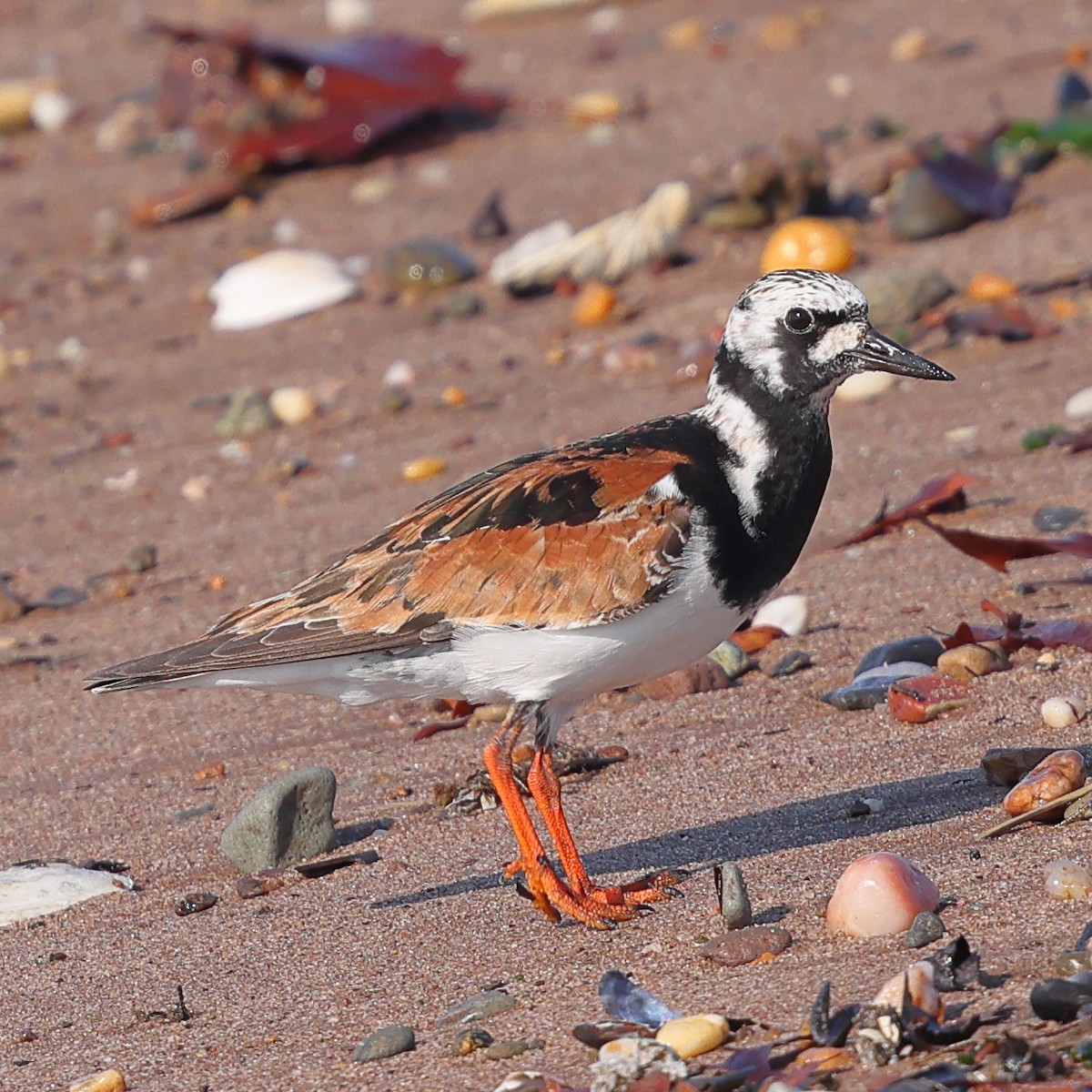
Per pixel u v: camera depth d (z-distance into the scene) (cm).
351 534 1502
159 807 1093
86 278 2198
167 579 1485
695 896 872
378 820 1034
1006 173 2036
